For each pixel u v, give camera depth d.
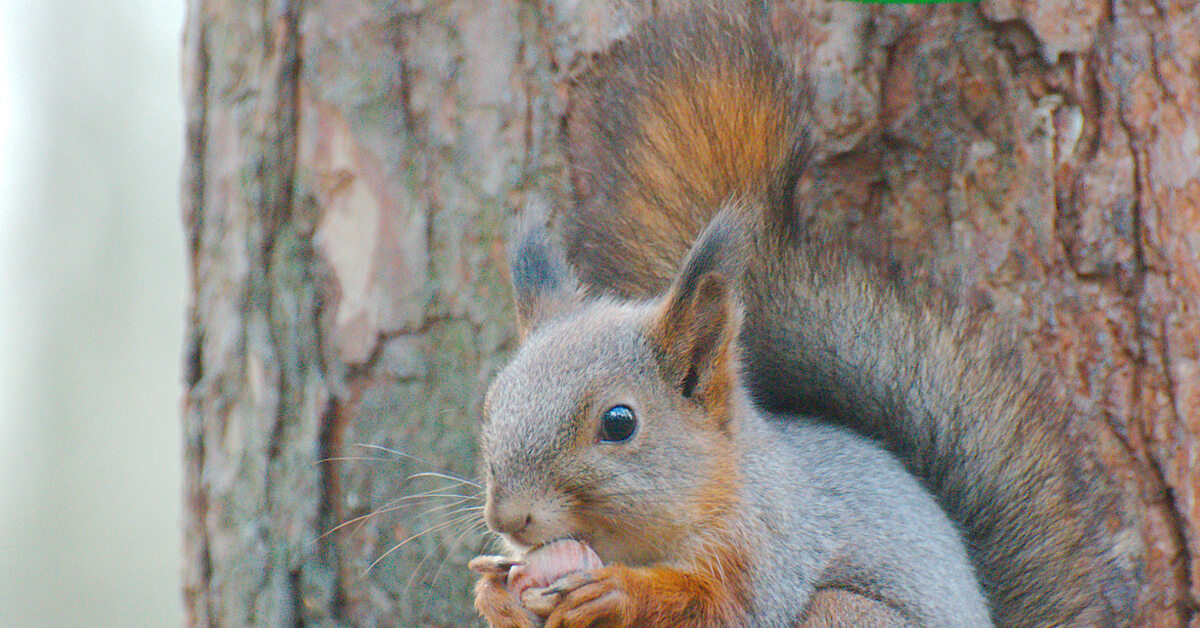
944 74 2.19
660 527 2.15
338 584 2.21
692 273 2.15
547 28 2.20
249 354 2.22
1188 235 2.19
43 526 4.08
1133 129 2.19
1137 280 2.19
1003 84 2.19
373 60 2.20
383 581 2.20
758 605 2.15
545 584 2.14
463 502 2.20
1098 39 2.19
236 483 2.22
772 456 2.16
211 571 2.22
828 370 2.21
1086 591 2.19
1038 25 2.19
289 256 2.21
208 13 2.22
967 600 2.16
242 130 2.21
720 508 2.15
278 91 2.21
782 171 2.20
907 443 2.20
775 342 2.21
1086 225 2.19
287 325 2.21
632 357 2.15
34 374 4.21
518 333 2.20
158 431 4.31
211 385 2.22
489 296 2.20
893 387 2.20
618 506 2.14
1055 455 2.19
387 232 2.21
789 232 2.21
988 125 2.19
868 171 2.20
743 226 2.16
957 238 2.19
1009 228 2.19
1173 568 2.19
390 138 2.20
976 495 2.20
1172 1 2.19
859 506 2.16
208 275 2.23
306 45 2.21
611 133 2.20
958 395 2.20
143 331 4.34
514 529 2.14
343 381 2.21
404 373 2.20
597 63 2.20
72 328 4.27
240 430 2.22
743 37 2.20
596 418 2.14
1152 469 2.19
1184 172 2.19
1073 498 2.19
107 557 4.11
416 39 2.20
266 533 2.21
